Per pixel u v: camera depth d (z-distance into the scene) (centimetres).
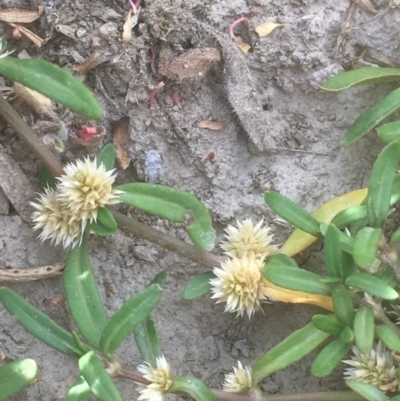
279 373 26
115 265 26
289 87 26
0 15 25
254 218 26
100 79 26
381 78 25
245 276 24
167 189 24
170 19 25
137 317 23
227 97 26
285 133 26
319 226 24
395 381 24
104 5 25
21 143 25
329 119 26
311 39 26
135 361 26
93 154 26
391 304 24
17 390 23
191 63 25
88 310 24
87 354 23
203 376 26
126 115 26
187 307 26
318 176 26
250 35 26
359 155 26
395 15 26
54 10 25
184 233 26
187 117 26
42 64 23
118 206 26
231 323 26
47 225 24
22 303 23
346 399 24
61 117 25
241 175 26
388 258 23
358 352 24
